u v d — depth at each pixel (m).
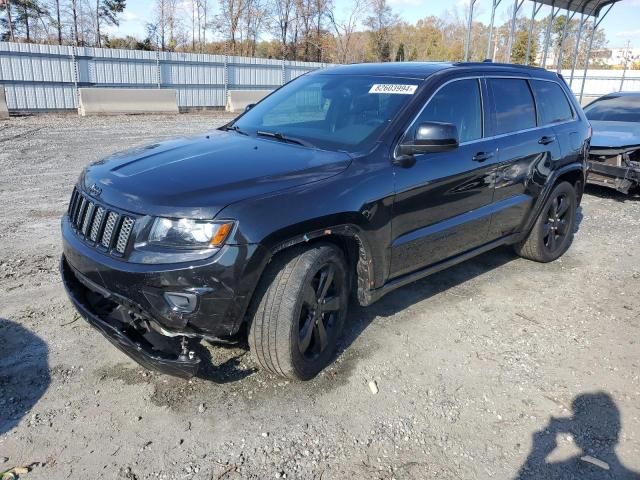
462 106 4.10
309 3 44.50
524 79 4.91
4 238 5.37
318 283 3.15
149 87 21.56
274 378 3.24
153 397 3.01
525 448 2.78
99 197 2.95
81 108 18.00
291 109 4.21
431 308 4.32
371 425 2.89
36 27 40.66
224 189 2.79
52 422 2.77
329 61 47.91
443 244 4.01
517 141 4.56
